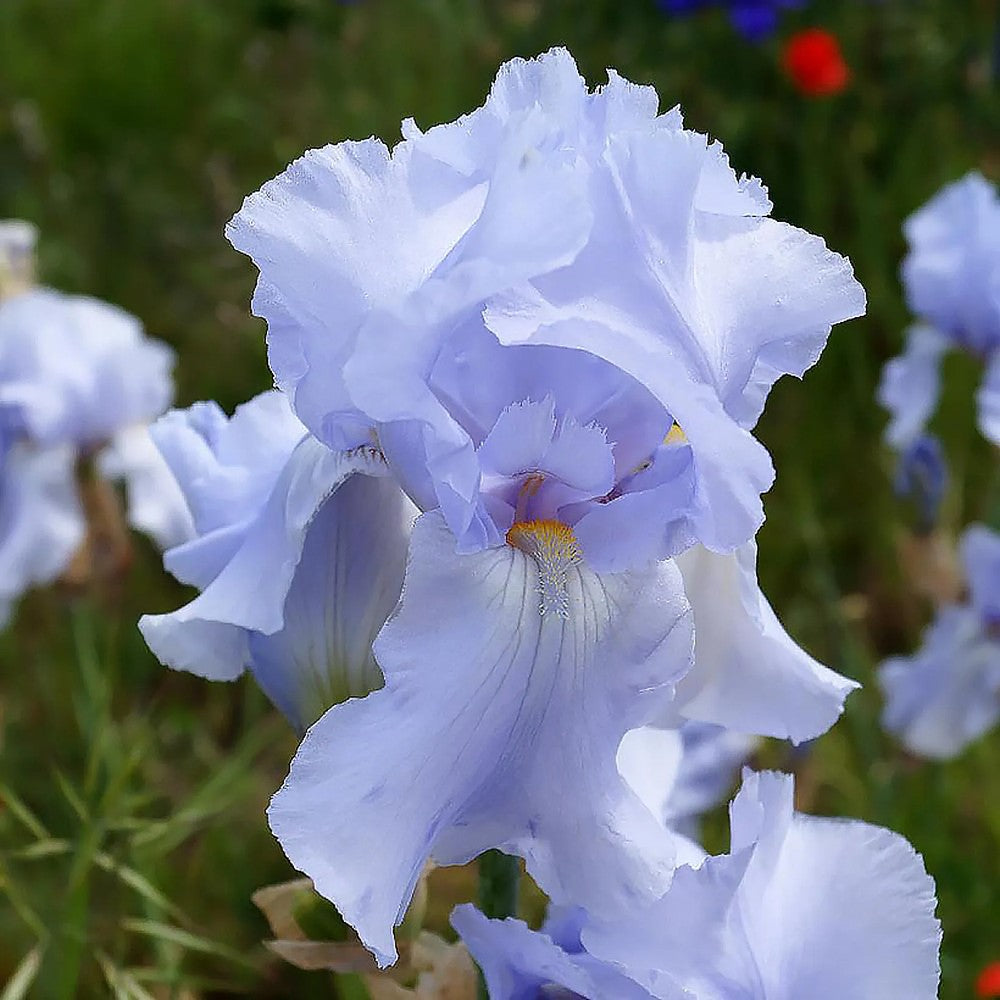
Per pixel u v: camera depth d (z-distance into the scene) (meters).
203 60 1.11
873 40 1.04
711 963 0.27
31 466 0.63
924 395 0.68
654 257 0.25
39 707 0.71
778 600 0.80
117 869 0.42
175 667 0.29
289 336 0.27
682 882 0.27
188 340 0.89
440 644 0.25
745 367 0.27
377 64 1.04
